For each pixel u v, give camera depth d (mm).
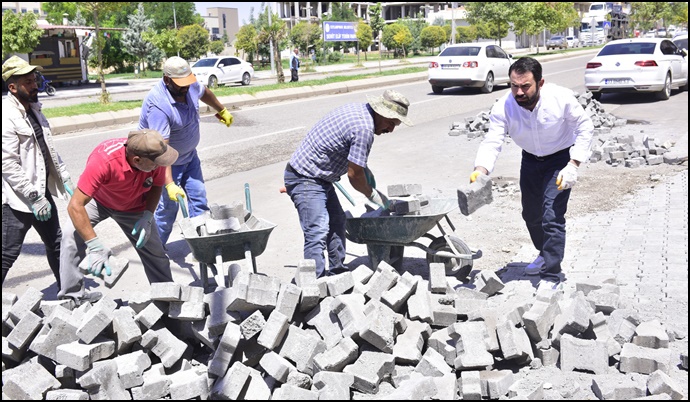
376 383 3809
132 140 4219
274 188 9617
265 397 3814
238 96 20703
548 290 4551
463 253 5656
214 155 12383
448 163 10977
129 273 6344
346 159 5121
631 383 3852
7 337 4051
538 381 3992
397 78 27703
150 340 4020
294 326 4133
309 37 55000
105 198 4680
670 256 6188
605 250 6484
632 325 4410
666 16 81688
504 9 46938
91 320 3832
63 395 3648
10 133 4777
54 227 5367
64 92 30750
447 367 3994
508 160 11172
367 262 6480
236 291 3979
